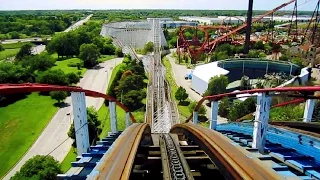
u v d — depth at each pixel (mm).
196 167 13320
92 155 13188
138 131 18078
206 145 13523
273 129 17734
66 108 85562
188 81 116375
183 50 168375
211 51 158500
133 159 10680
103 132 62156
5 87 9172
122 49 185250
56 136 65938
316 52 130625
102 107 86312
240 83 98562
